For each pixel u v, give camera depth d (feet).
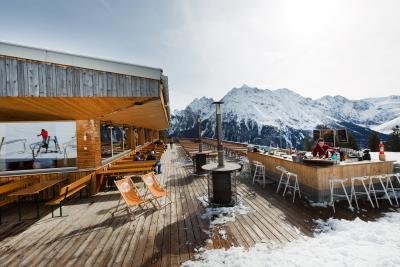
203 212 18.02
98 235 14.56
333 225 14.65
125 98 17.26
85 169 24.63
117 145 50.47
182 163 46.73
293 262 10.45
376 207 17.89
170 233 14.49
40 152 25.45
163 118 43.32
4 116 23.38
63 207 20.43
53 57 15.21
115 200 22.16
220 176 19.21
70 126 25.13
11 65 14.57
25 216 18.51
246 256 11.22
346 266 10.01
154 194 19.48
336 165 19.69
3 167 25.35
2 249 13.16
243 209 18.21
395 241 12.12
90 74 16.10
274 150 32.78
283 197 21.45
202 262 11.09
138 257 11.85
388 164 21.21
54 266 11.31
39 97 15.10
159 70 17.43
